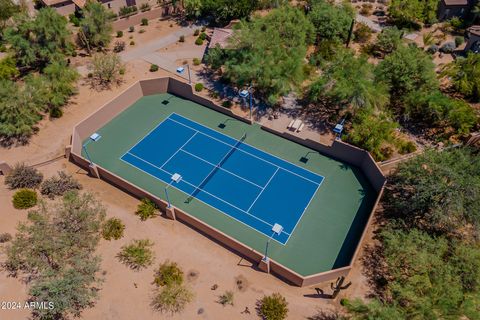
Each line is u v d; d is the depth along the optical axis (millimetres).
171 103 52469
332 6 60375
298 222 38438
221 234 35250
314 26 57469
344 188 41531
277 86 46656
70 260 32469
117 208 39344
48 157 44219
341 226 38000
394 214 37719
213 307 31844
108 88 52719
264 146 46062
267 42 49469
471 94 47844
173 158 44906
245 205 39969
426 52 54812
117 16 65750
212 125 48875
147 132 48219
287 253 35906
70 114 48938
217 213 39250
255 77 48438
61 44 54781
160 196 40875
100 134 48000
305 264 35094
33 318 31188
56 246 32344
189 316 31375
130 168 43781
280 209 39625
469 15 60719
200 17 66188
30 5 70375
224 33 57469
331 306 31672
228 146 46156
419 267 30500
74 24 63469
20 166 41500
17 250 32594
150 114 50781
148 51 59344
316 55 55281
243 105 50188
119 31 62562
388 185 39969
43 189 39906
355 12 63000
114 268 34375
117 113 50594
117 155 45281
